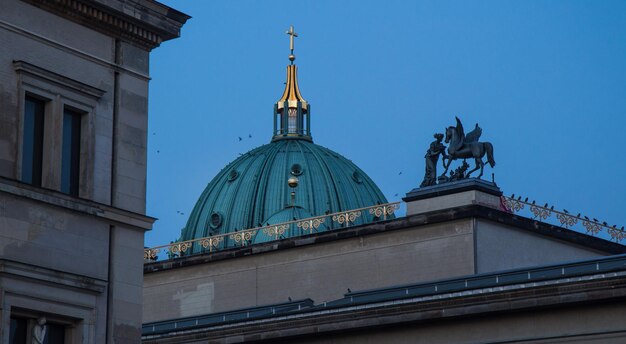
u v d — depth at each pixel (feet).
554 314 449.89
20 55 353.31
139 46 388.37
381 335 481.46
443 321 468.34
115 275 368.27
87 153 366.22
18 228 344.08
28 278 343.46
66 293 353.51
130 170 378.73
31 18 358.23
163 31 391.86
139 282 375.25
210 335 513.04
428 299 468.75
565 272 464.65
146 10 386.11
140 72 386.73
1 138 345.31
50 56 361.30
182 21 397.80
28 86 353.31
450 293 465.47
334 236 632.38
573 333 444.96
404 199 623.77
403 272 607.37
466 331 464.65
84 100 367.66
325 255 635.25
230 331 508.53
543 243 622.95
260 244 655.35
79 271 358.64
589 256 644.69
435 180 623.77
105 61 376.07
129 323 369.91
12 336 344.49
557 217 634.43
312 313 493.77
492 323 460.14
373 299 499.10
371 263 618.85
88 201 361.71
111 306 365.81
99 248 365.61
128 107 381.19
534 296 449.06
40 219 350.02
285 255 648.38
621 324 437.58
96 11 373.40
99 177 369.91
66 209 355.97
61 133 359.25
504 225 606.14
